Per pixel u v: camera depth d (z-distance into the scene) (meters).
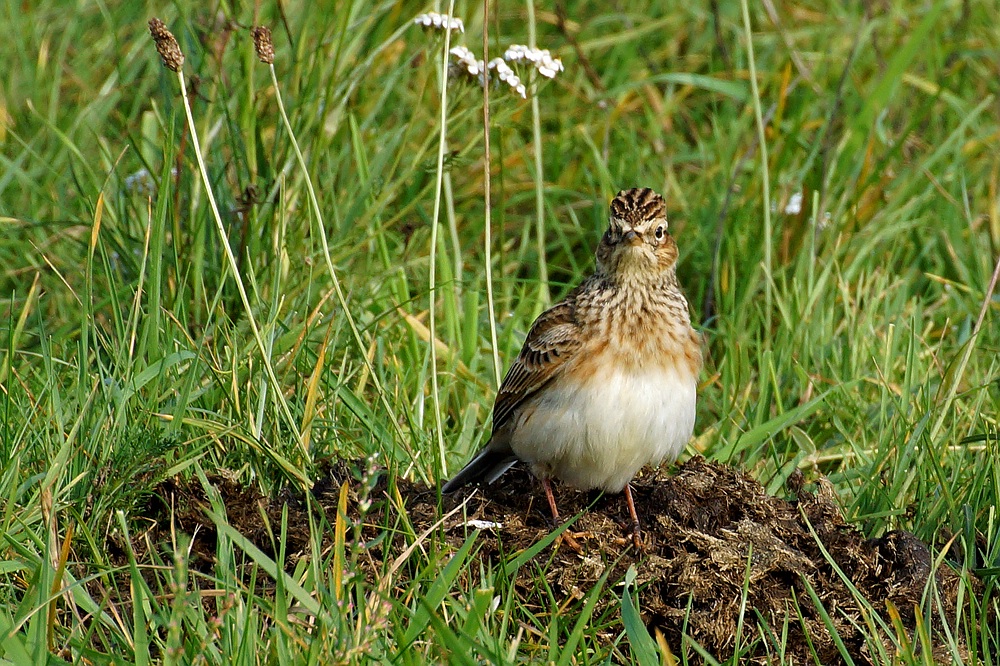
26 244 13.63
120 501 9.28
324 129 12.74
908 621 8.98
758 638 8.73
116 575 8.84
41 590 7.83
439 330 13.27
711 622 8.81
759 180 15.11
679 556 9.20
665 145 17.05
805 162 15.62
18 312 12.84
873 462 11.08
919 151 16.67
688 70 18.47
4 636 7.40
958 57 18.03
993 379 12.02
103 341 10.75
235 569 8.75
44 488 8.57
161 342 10.73
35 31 16.92
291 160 12.93
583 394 9.81
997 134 16.72
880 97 15.62
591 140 16.09
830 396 12.19
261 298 12.20
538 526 9.90
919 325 13.36
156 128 14.27
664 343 9.86
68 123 15.48
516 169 16.02
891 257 14.38
